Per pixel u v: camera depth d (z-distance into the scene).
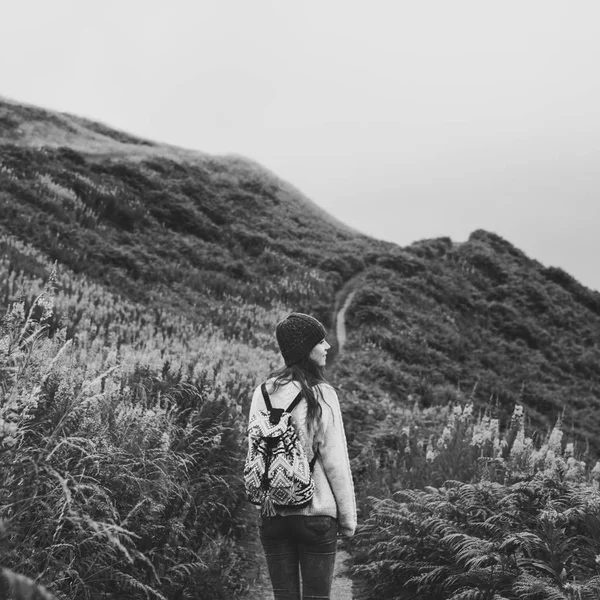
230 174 61.56
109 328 12.80
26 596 1.52
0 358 2.99
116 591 3.52
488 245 61.00
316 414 2.92
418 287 44.53
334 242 54.66
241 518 6.59
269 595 4.96
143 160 51.94
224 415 6.92
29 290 14.58
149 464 4.03
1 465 2.59
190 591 4.19
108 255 29.67
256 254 44.09
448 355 33.94
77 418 3.36
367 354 26.50
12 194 31.30
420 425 12.30
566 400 34.19
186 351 13.27
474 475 5.91
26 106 56.25
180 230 42.84
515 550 4.01
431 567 4.42
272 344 25.77
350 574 5.65
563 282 58.88
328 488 2.90
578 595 3.29
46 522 2.79
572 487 4.67
